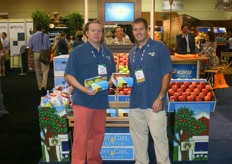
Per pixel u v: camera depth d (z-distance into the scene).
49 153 3.65
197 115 3.60
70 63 2.76
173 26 10.65
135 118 3.00
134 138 3.09
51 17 15.33
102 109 2.93
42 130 3.61
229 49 14.35
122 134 3.60
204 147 3.67
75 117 2.86
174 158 3.68
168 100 3.61
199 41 10.19
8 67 12.65
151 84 2.82
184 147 3.65
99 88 2.64
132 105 2.96
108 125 3.59
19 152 3.97
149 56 2.80
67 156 3.65
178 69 5.24
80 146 2.87
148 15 16.81
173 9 13.08
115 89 3.98
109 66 2.91
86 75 2.79
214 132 4.76
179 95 3.64
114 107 3.77
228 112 6.05
